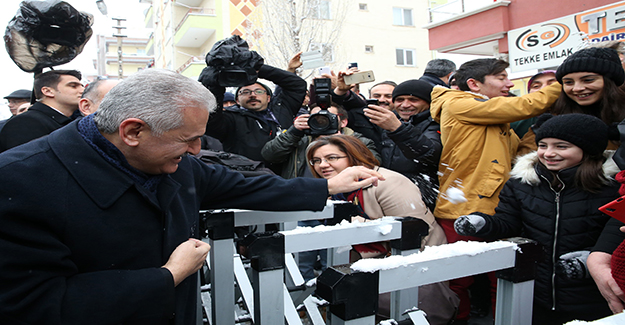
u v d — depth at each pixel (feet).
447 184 6.84
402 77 48.21
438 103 7.27
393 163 8.08
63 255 2.98
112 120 3.17
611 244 4.36
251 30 37.50
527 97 6.31
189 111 3.19
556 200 5.12
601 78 5.65
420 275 3.39
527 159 5.59
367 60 46.75
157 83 3.15
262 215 5.04
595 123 4.88
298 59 9.90
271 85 29.27
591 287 4.75
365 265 3.14
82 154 3.20
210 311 5.16
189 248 3.55
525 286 3.92
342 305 3.07
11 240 2.85
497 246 3.77
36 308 2.82
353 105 9.72
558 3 22.88
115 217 3.23
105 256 3.19
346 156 6.43
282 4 30.96
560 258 4.88
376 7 46.83
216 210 4.82
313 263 8.02
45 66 7.70
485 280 7.52
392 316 4.89
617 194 4.75
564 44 19.70
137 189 3.32
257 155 9.05
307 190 4.54
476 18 27.43
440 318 5.45
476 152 6.54
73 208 3.06
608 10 17.87
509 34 22.18
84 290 2.98
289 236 4.15
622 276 3.83
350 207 5.80
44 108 7.97
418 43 48.67
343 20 37.68
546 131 5.10
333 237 4.40
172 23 55.98
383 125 6.95
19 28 7.29
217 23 47.91
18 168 2.96
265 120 9.37
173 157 3.33
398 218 4.86
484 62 7.35
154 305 3.18
